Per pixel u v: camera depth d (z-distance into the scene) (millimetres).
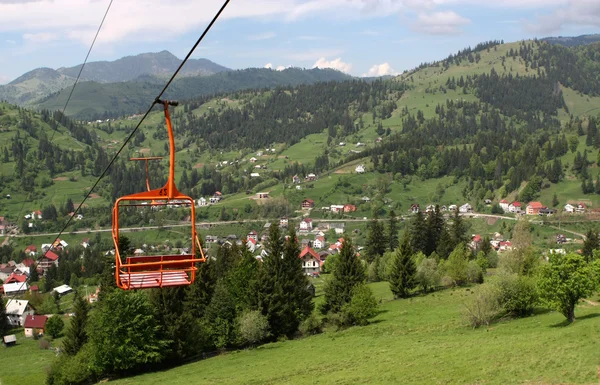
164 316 66125
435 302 81250
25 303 122750
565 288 52062
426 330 63031
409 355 48469
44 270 180625
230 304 70375
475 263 97000
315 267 152000
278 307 71875
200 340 68812
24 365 88312
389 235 154500
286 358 58375
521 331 53625
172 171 17406
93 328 63406
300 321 74625
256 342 71688
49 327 107625
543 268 54875
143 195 17391
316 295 106750
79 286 154750
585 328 44156
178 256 17906
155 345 63344
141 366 65312
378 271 121562
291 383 45469
